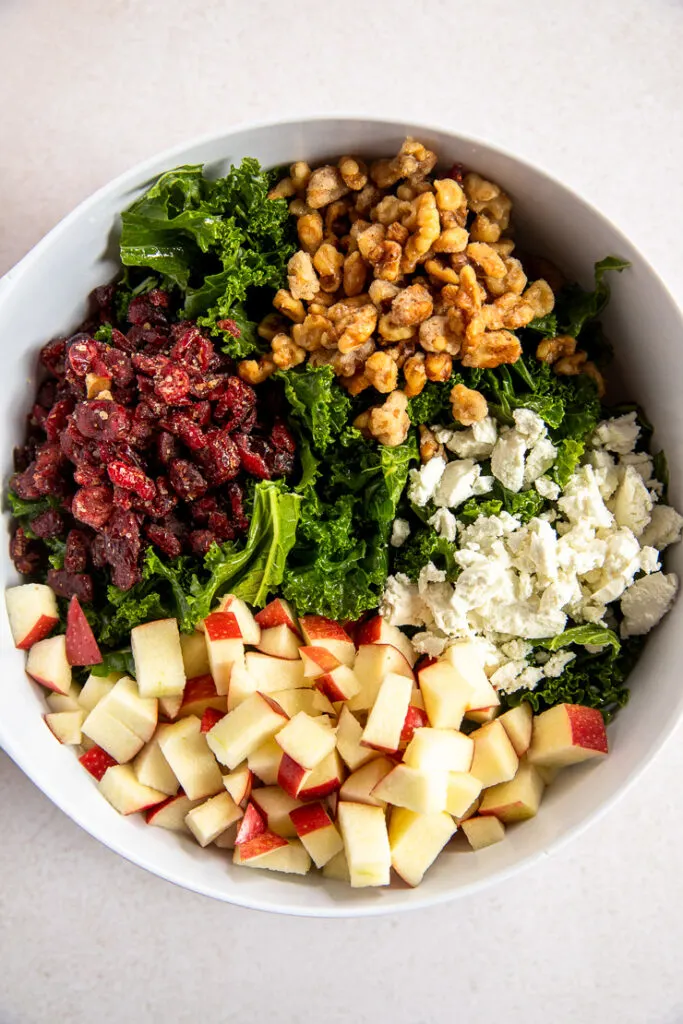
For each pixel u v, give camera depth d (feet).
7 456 1.30
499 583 1.27
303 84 1.44
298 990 1.42
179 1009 1.41
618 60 1.45
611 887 1.43
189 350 1.23
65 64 1.44
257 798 1.27
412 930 1.43
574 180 1.44
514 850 1.24
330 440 1.26
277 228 1.28
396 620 1.30
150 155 1.43
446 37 1.45
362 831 1.22
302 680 1.29
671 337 1.25
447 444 1.32
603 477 1.31
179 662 1.26
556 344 1.32
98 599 1.30
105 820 1.24
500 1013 1.42
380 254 1.25
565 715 1.26
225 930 1.43
